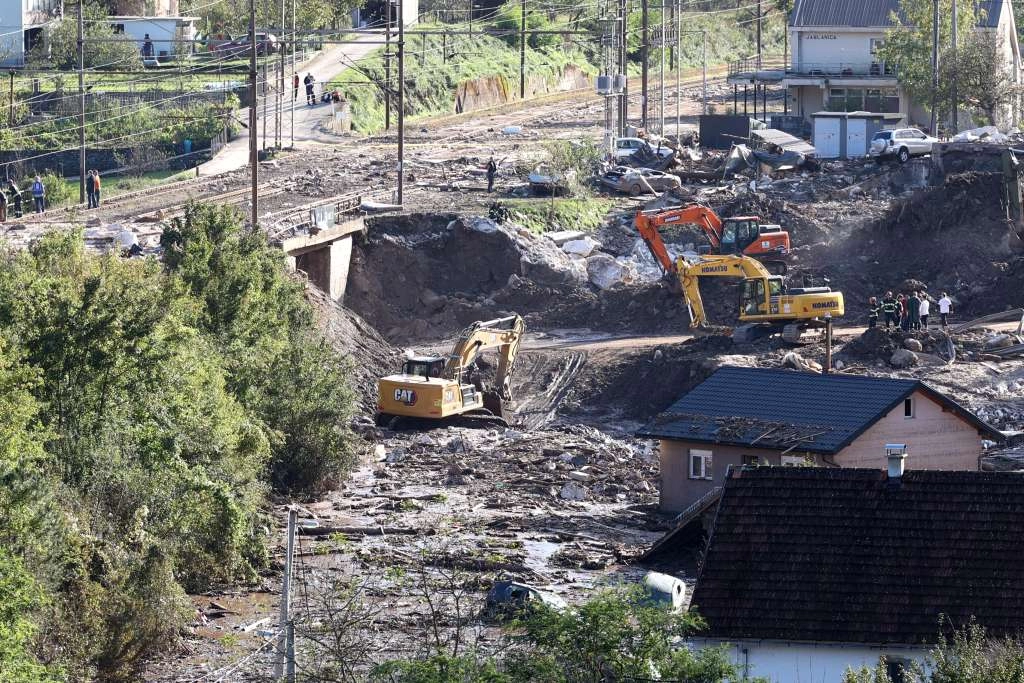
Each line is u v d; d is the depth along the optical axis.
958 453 137.25
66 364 108.56
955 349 187.50
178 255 153.62
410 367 182.88
